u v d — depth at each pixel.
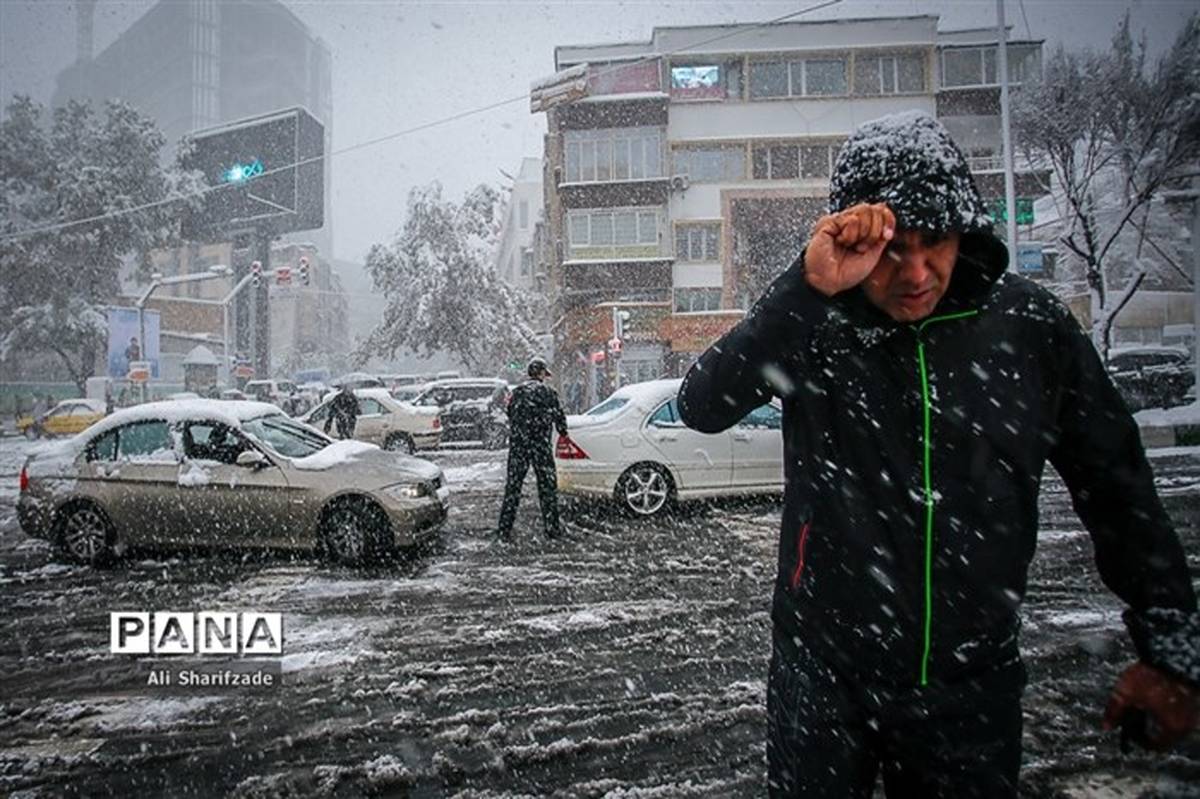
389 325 31.09
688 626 4.56
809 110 27.83
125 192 30.84
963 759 1.32
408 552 6.44
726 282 27.70
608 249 27.67
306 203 34.59
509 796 2.77
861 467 1.39
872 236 1.19
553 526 7.11
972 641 1.32
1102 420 1.35
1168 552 1.31
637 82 28.23
